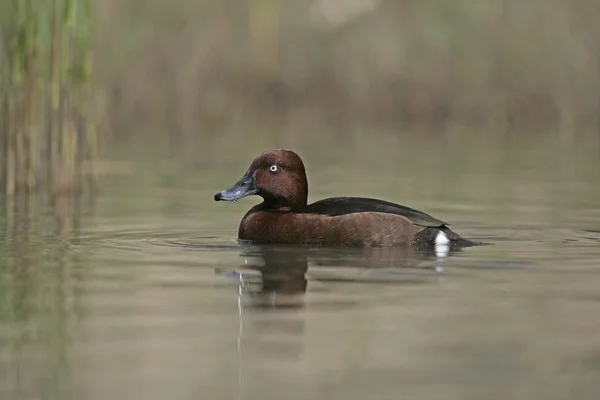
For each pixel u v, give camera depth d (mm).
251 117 30297
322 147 25031
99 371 6309
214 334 7105
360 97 30719
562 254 10234
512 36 29922
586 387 6027
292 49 30672
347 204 10984
